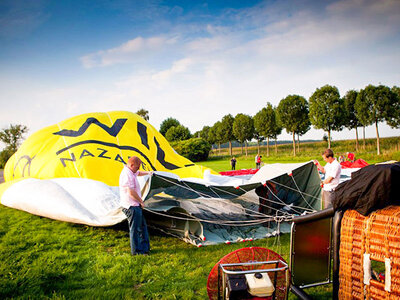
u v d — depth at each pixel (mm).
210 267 4535
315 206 7207
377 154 30141
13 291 3625
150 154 10391
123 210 5152
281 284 3324
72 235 6062
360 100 31844
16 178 9273
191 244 5695
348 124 38594
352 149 41406
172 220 6160
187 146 43406
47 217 7266
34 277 3992
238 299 2828
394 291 2465
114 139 9766
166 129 65625
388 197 2566
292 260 3359
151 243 5742
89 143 9125
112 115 10750
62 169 8516
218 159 46188
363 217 2764
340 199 2891
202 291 3754
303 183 7258
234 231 6414
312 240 3465
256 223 6305
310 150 45906
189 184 5891
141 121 11445
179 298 3590
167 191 6066
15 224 6887
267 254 3271
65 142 9180
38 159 9000
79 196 7215
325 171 6203
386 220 2572
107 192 7328
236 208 7453
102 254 5043
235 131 47125
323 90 33312
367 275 2678
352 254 2812
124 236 6156
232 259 3186
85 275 4199
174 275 4234
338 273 3000
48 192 7164
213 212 7281
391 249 2500
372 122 31328
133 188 5148
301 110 37719
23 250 5168
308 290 3715
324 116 32906
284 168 7539
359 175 2809
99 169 8586
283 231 6465
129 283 3959
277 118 39125
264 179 7035
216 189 6164
